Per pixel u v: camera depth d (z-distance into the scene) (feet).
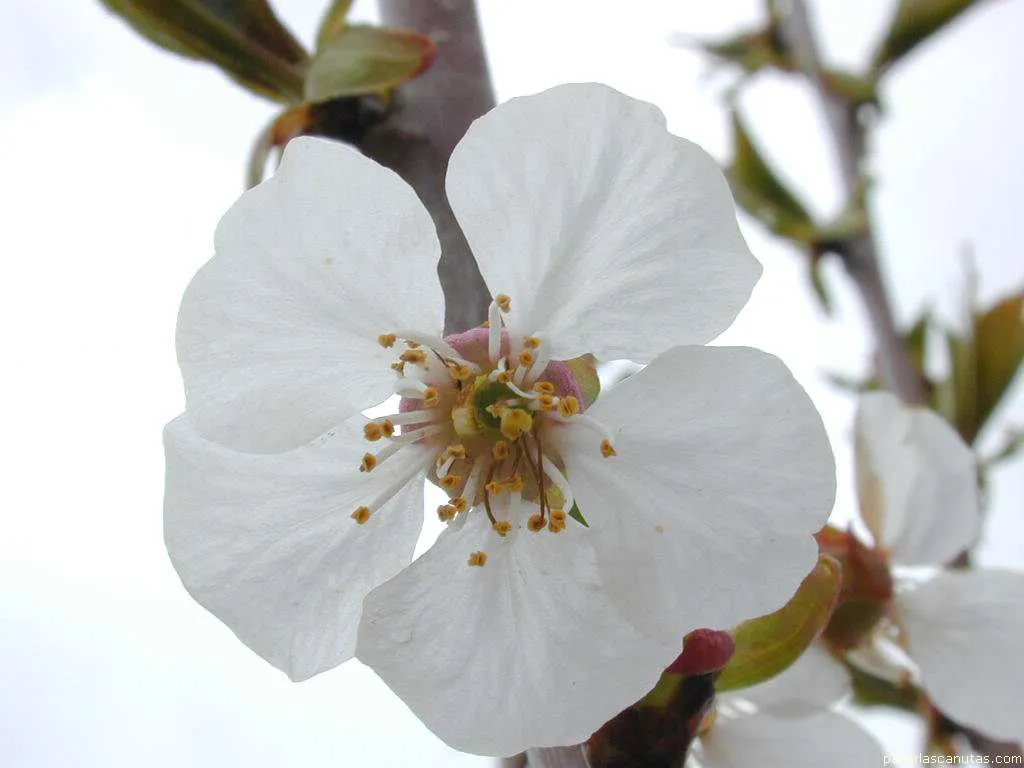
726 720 0.31
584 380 0.26
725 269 0.24
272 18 0.31
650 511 0.24
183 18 0.31
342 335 0.25
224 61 0.31
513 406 0.26
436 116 0.30
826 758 0.31
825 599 0.26
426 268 0.25
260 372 0.24
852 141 0.55
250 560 0.25
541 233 0.25
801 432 0.24
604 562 0.25
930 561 0.35
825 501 0.24
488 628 0.25
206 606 0.25
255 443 0.24
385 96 0.30
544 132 0.24
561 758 0.26
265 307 0.24
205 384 0.24
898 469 0.35
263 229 0.24
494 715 0.24
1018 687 0.33
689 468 0.24
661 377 0.24
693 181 0.24
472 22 0.32
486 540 0.26
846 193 0.54
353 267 0.24
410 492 0.26
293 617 0.25
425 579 0.25
